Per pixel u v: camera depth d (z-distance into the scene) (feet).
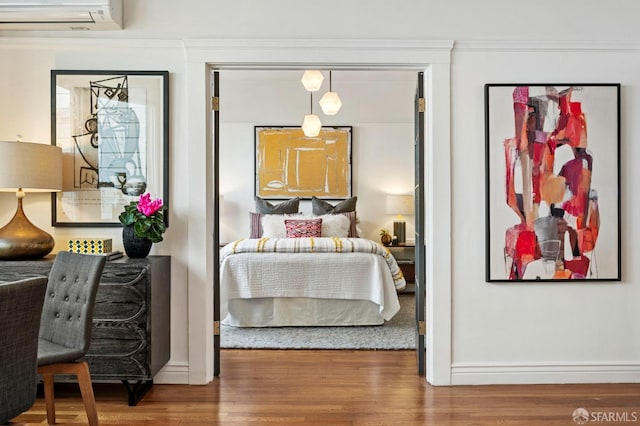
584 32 9.53
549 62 9.58
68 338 7.27
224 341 12.64
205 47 9.45
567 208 9.51
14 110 9.54
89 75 9.52
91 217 9.57
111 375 8.37
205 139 9.56
